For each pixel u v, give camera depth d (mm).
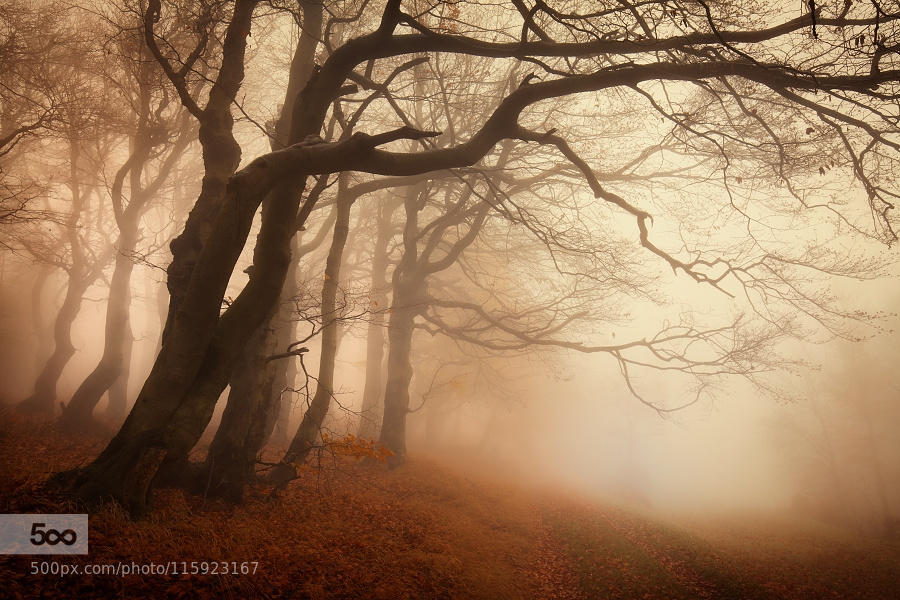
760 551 14234
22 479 6973
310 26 13805
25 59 13328
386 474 15086
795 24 7949
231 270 7699
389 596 6305
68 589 4484
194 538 6363
